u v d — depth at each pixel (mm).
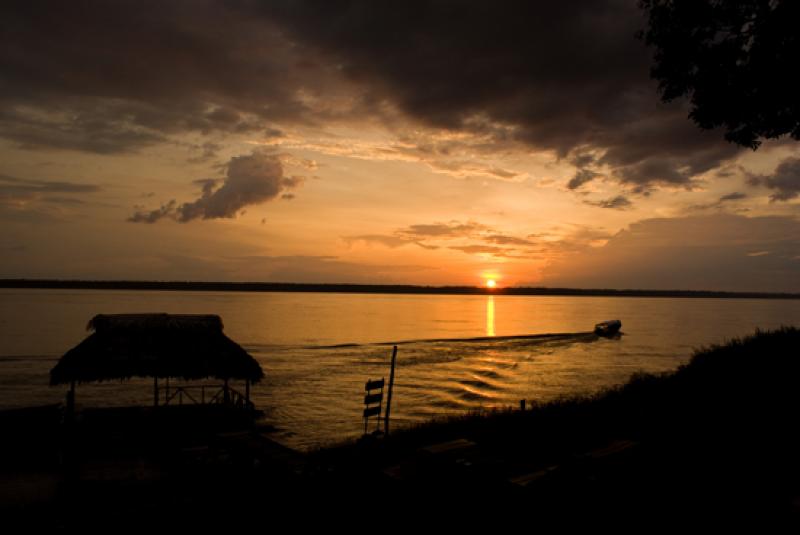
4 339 78375
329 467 11672
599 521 7848
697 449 10805
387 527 8508
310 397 38062
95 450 15500
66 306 186125
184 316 22891
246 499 10359
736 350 23844
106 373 20062
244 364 22422
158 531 9328
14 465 13555
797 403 14914
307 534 8719
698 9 14648
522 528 7852
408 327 126375
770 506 8094
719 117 15430
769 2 14031
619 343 87188
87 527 9562
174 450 15734
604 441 13758
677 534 7469
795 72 13672
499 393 41000
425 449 10266
